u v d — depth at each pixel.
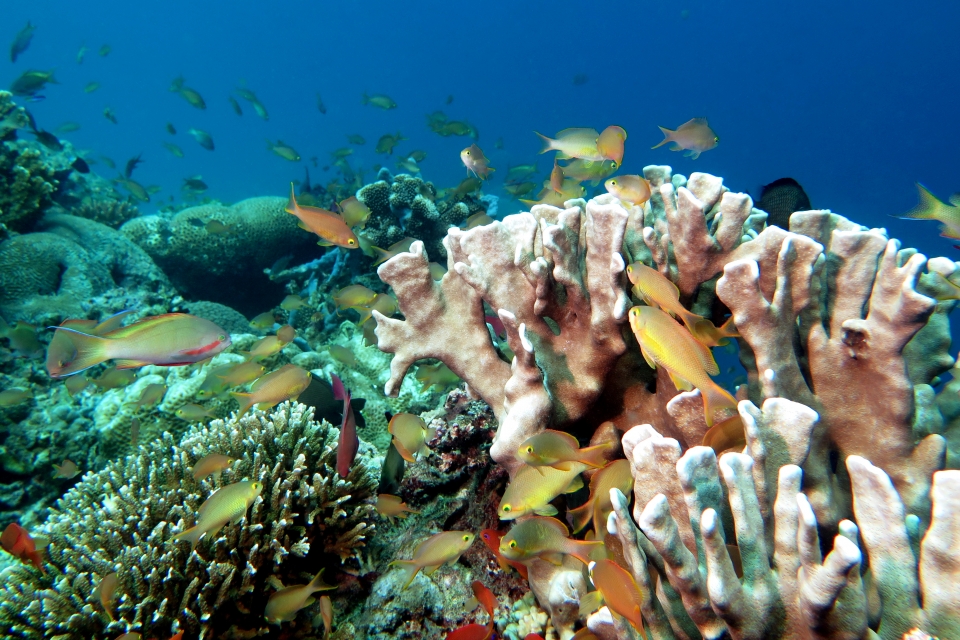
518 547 0.38
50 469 0.80
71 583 0.51
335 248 1.55
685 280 0.41
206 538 0.50
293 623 0.51
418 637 0.49
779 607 0.28
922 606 0.27
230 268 1.60
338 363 1.02
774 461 0.31
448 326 0.47
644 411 0.44
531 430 0.41
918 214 0.58
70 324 0.70
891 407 0.35
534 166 2.07
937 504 0.26
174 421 0.82
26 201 1.34
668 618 0.32
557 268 0.41
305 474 0.57
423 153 2.03
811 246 0.35
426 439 0.56
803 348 0.38
